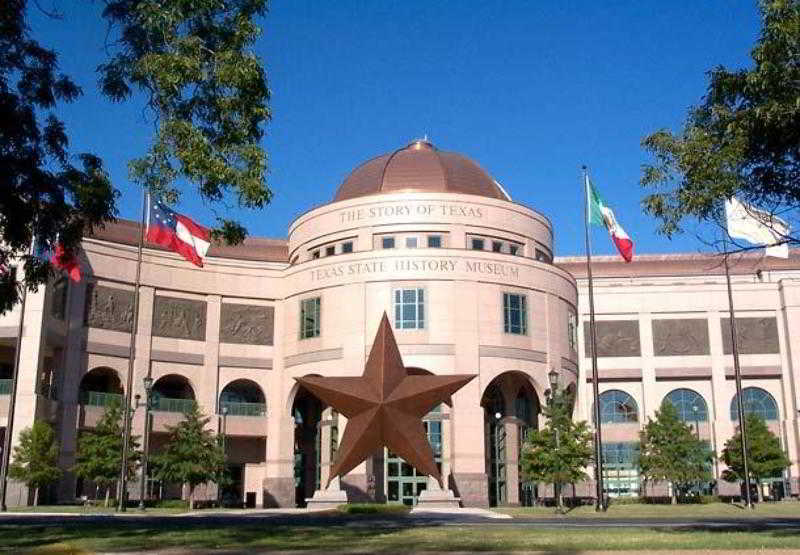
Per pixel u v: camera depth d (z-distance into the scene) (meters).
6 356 59.69
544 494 61.78
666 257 83.44
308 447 65.00
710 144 19.80
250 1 20.89
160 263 63.44
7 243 21.42
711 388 74.75
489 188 67.81
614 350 75.69
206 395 63.19
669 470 64.69
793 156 19.70
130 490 60.34
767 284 75.81
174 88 20.22
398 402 41.00
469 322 57.16
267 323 65.75
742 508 51.03
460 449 54.91
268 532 24.41
